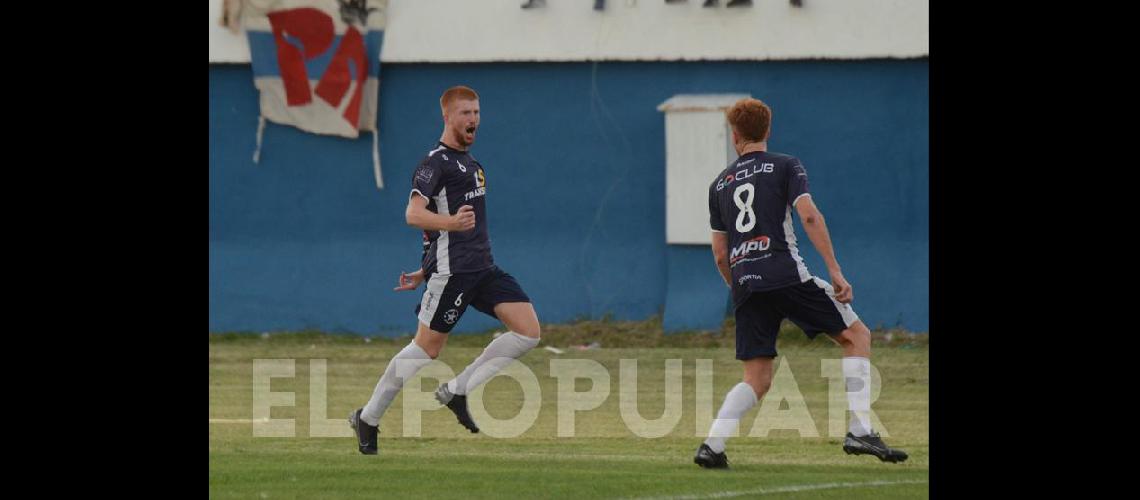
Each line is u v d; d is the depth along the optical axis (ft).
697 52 185.78
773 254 86.12
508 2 188.96
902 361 160.45
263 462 88.48
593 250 189.57
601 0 187.62
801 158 185.16
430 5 189.67
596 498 73.97
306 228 193.57
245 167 193.36
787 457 95.45
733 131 89.35
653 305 188.03
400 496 74.54
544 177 190.29
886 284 183.21
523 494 75.15
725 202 88.22
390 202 192.44
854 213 184.34
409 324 192.03
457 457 93.04
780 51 183.83
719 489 77.05
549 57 188.44
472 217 91.15
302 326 193.36
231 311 193.77
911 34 180.14
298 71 189.98
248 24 189.88
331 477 81.10
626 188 188.65
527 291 190.60
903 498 75.31
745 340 87.51
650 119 187.83
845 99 183.73
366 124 191.11
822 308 86.48
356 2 189.47
